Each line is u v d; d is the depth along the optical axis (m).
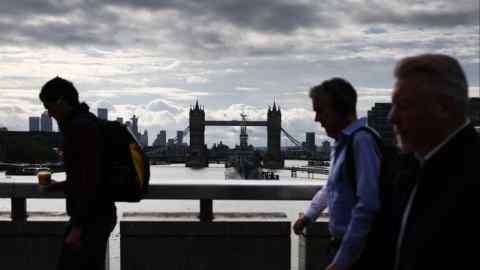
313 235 5.02
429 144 1.69
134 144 3.83
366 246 2.62
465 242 1.49
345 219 2.87
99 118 3.87
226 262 5.05
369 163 2.71
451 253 1.51
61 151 3.82
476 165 1.52
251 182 5.09
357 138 2.79
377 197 2.63
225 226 5.04
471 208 1.49
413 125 1.67
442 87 1.62
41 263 4.99
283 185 4.99
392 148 2.77
